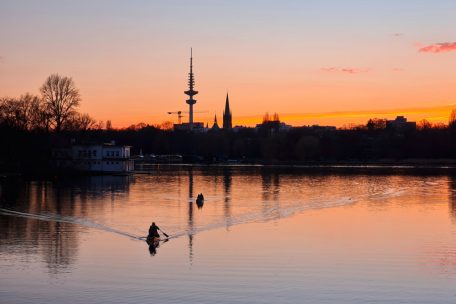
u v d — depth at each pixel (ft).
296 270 255.91
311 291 229.04
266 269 257.14
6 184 644.69
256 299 220.64
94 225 358.84
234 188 632.79
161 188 623.77
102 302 216.95
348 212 429.79
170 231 339.77
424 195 559.38
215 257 277.03
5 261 269.23
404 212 431.43
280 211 430.61
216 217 395.75
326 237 325.83
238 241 312.29
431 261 272.31
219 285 235.20
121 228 349.20
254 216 402.52
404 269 258.57
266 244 305.53
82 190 583.17
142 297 221.87
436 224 373.40
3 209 428.56
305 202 491.72
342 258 276.82
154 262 267.80
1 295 224.12
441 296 224.94
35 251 287.69
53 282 238.89
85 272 252.01
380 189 627.05
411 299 221.87
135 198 511.81
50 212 414.00
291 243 308.81
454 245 306.55
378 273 252.42
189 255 280.72
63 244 303.27
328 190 611.88
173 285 234.99
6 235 325.42
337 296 223.92
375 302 218.79
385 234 336.70
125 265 263.08
